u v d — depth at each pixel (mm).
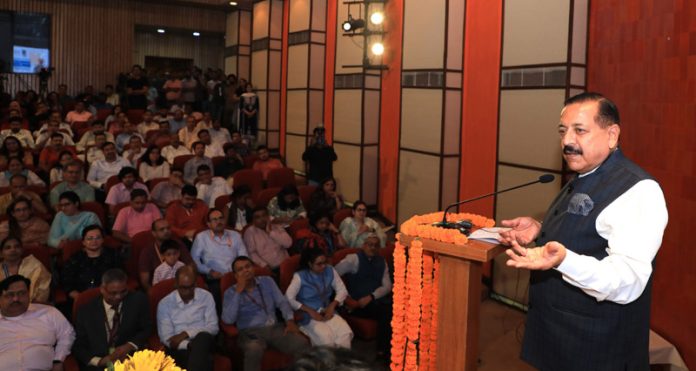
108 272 4188
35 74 14742
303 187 8086
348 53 9219
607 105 1652
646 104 4070
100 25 15086
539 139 5758
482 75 6633
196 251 5738
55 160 8727
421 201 7586
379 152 8742
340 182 9352
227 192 7828
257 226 6176
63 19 14742
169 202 7141
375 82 8781
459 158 7129
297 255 5465
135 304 4301
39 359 4000
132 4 15281
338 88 9414
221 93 13023
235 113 12555
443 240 1745
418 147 7605
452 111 7082
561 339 1691
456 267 1752
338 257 5527
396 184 8172
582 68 5414
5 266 4766
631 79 4340
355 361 1807
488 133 6535
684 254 3625
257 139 12188
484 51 6590
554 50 5535
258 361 4461
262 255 6070
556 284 1707
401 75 7961
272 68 11773
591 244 1622
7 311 4000
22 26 14586
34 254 5105
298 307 4914
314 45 10406
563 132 1721
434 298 1888
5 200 6426
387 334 4926
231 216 6863
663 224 1541
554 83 5547
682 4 3650
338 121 9406
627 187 1586
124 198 6977
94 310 4215
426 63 7379
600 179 1666
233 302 4680
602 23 5016
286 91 11469
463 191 7027
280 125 11797
